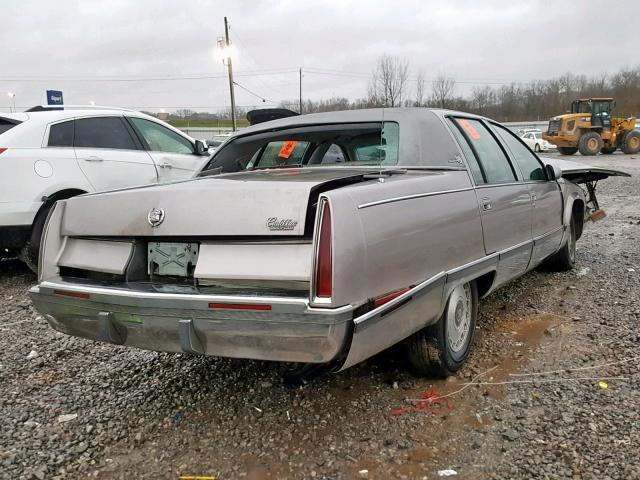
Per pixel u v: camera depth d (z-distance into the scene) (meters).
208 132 51.59
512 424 2.70
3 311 4.76
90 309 2.61
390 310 2.42
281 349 2.27
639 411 2.75
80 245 2.86
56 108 6.21
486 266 3.27
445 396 3.00
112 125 6.29
